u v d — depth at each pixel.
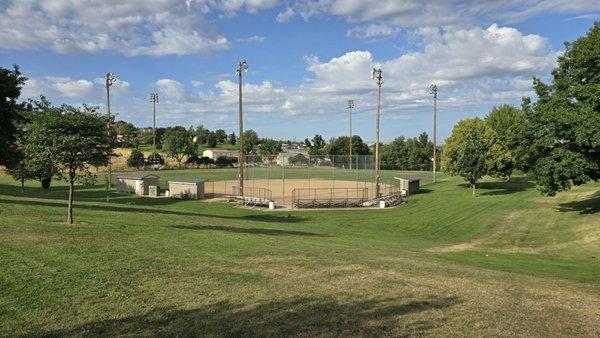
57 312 7.94
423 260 16.16
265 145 167.62
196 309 8.30
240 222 27.61
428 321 8.06
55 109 16.34
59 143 16.16
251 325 7.54
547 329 8.06
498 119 68.88
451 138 56.78
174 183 50.94
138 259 12.02
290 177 84.94
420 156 113.38
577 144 28.61
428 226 34.09
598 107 28.45
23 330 7.14
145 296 8.97
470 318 8.37
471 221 34.62
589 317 9.05
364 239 25.20
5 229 15.42
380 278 11.38
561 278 15.53
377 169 50.62
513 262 20.06
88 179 17.27
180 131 156.88
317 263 13.05
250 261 12.77
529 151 32.31
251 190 54.19
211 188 62.38
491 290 10.92
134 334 7.09
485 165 49.38
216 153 157.50
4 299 8.38
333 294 9.55
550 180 30.64
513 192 49.72
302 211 42.00
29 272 10.08
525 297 10.48
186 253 13.33
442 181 73.69
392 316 8.23
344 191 59.03
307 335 7.14
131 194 52.31
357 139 141.12
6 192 44.16
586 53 28.84
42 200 31.23
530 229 30.75
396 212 41.66
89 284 9.55
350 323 7.76
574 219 31.70
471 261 18.98
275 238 19.06
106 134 17.09
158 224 20.27
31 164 16.44
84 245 13.35
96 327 7.34
